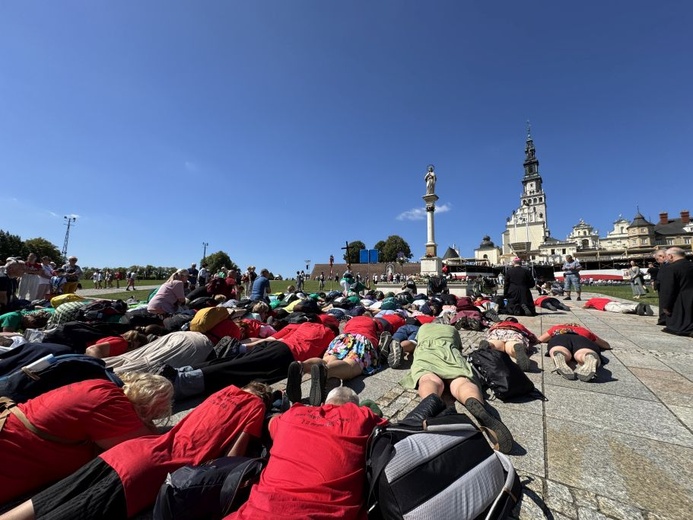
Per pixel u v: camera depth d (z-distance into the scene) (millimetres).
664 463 2459
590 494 2141
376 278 46656
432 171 23109
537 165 100875
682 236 92250
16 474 1938
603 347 5488
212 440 2205
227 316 5281
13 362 2807
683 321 6656
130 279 24797
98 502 1711
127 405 2268
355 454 1927
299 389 3363
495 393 3656
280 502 1629
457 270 28266
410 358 5340
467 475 1719
